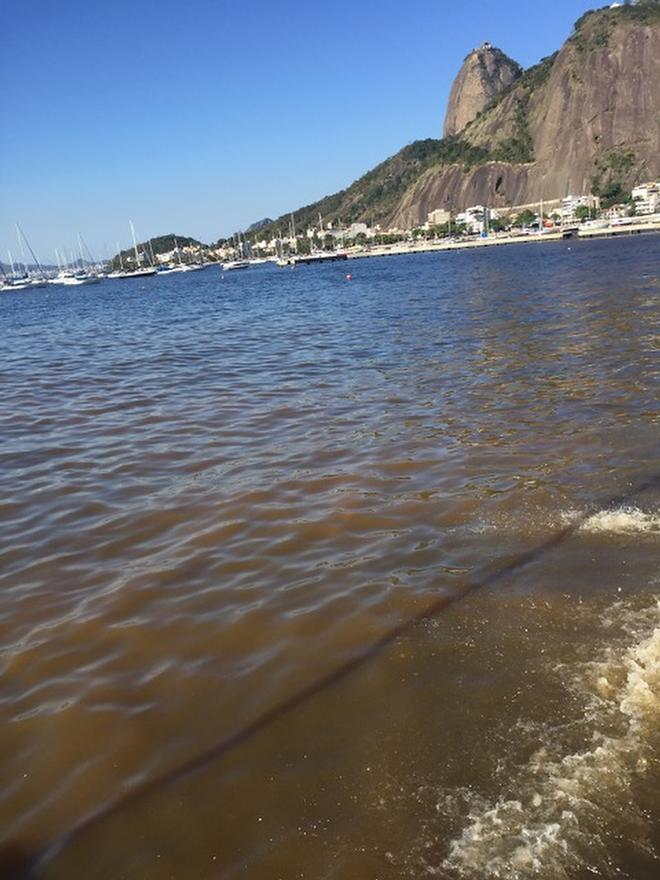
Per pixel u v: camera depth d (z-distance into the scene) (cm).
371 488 874
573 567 628
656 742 400
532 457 943
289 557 699
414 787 385
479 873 329
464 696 459
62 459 1098
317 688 484
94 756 433
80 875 350
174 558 715
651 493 786
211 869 347
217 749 431
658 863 328
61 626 594
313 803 381
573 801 365
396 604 589
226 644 550
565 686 459
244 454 1064
